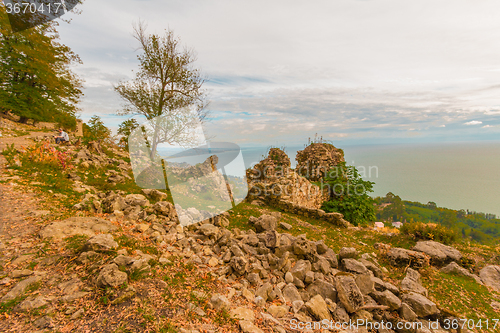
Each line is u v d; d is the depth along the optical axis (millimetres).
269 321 3607
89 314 2736
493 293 5738
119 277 3211
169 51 17906
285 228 9547
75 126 24594
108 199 6723
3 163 8062
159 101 16938
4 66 20422
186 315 3119
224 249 5938
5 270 3264
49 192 6539
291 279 4992
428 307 4480
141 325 2715
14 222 4578
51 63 23281
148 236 5426
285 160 16984
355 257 6441
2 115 18875
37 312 2625
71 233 4461
